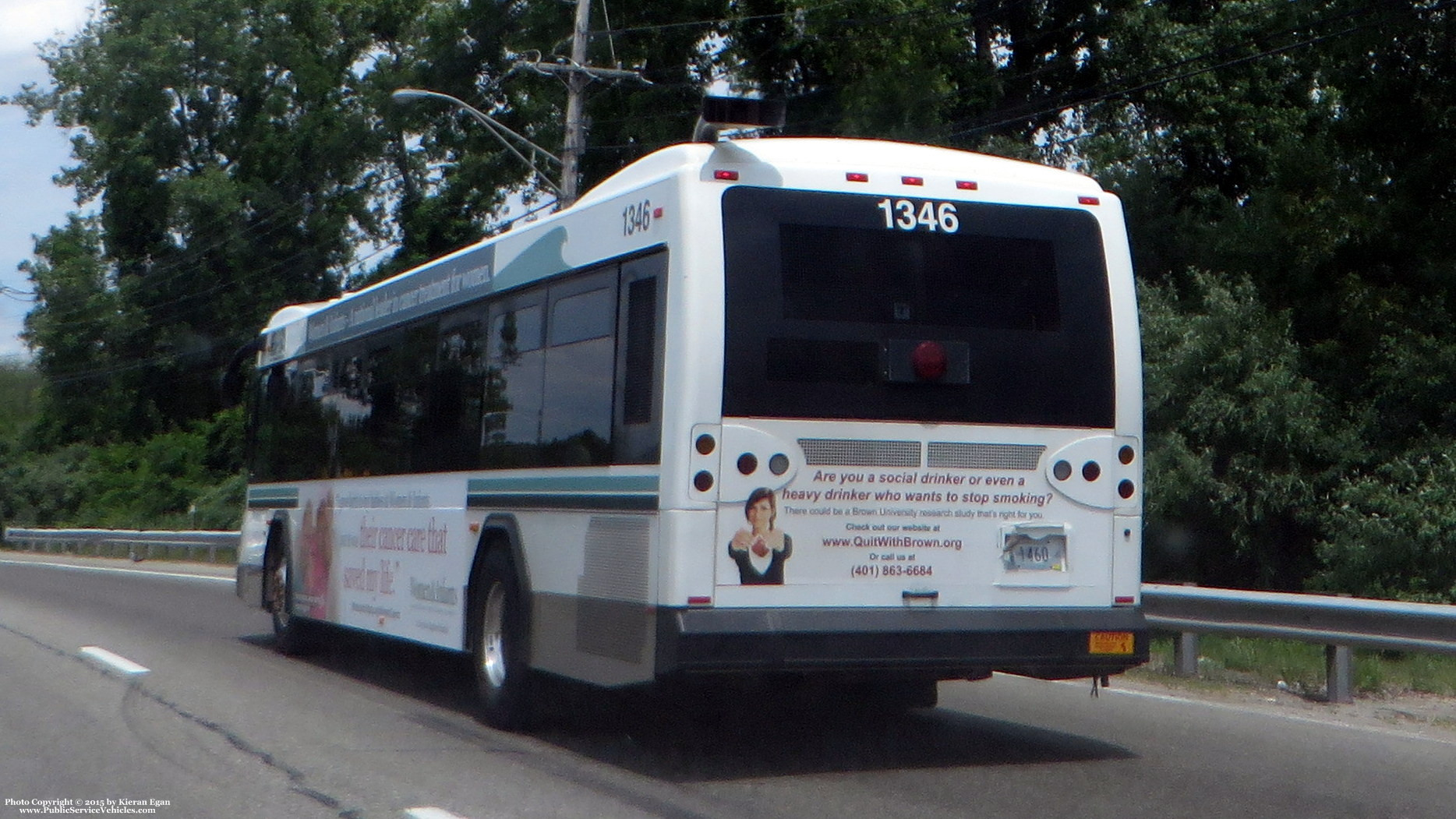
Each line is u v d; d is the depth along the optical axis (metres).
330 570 12.99
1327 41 19.73
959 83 30.11
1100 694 11.38
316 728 9.86
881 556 7.92
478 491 10.00
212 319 53.00
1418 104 19.17
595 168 34.28
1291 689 11.52
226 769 8.41
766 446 7.74
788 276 7.88
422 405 11.12
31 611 18.72
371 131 49.69
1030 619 8.15
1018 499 8.21
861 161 8.17
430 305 11.09
